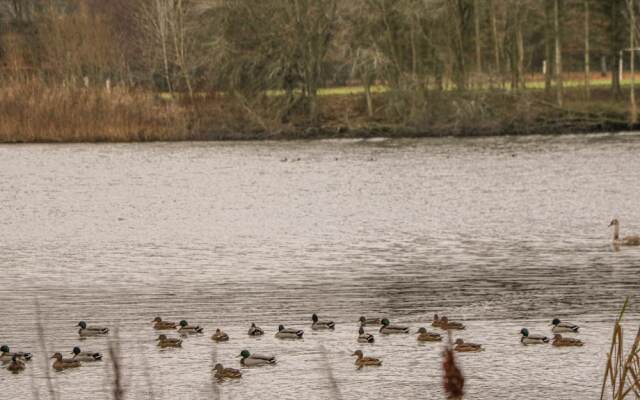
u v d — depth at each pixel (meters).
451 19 104.38
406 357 34.28
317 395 30.69
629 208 64.44
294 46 103.00
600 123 103.75
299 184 79.75
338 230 59.84
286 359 34.44
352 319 39.22
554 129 104.12
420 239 56.06
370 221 62.69
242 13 102.50
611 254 50.31
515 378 31.61
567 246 52.78
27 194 77.25
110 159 95.62
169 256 52.94
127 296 43.81
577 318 38.22
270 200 72.38
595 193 70.44
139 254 53.69
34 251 55.12
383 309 40.62
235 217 65.69
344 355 34.66
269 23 102.69
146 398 30.62
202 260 51.66
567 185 74.25
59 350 35.94
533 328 37.12
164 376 32.81
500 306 40.47
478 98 105.69
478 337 36.16
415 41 103.31
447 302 41.41
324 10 102.69
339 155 95.19
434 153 94.69
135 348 36.03
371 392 30.80
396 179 80.69
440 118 105.62
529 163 86.06
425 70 104.50
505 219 61.81
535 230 57.84
